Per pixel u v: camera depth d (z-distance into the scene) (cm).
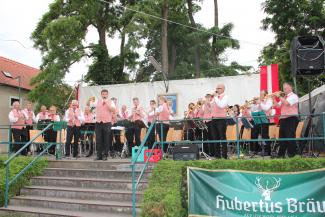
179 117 1500
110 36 2272
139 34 1922
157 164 857
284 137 854
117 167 945
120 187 876
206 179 740
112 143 1194
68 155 1152
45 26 1969
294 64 888
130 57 2266
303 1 2120
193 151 863
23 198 902
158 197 755
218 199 725
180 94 1513
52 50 1897
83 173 957
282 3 2147
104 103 1031
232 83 1439
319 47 872
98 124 1023
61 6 1961
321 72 877
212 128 930
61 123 1106
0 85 2538
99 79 2189
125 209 785
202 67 2530
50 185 957
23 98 2747
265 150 1024
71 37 1881
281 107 877
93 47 2112
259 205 694
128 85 1614
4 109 2556
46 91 1895
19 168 988
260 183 699
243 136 1070
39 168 1015
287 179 684
